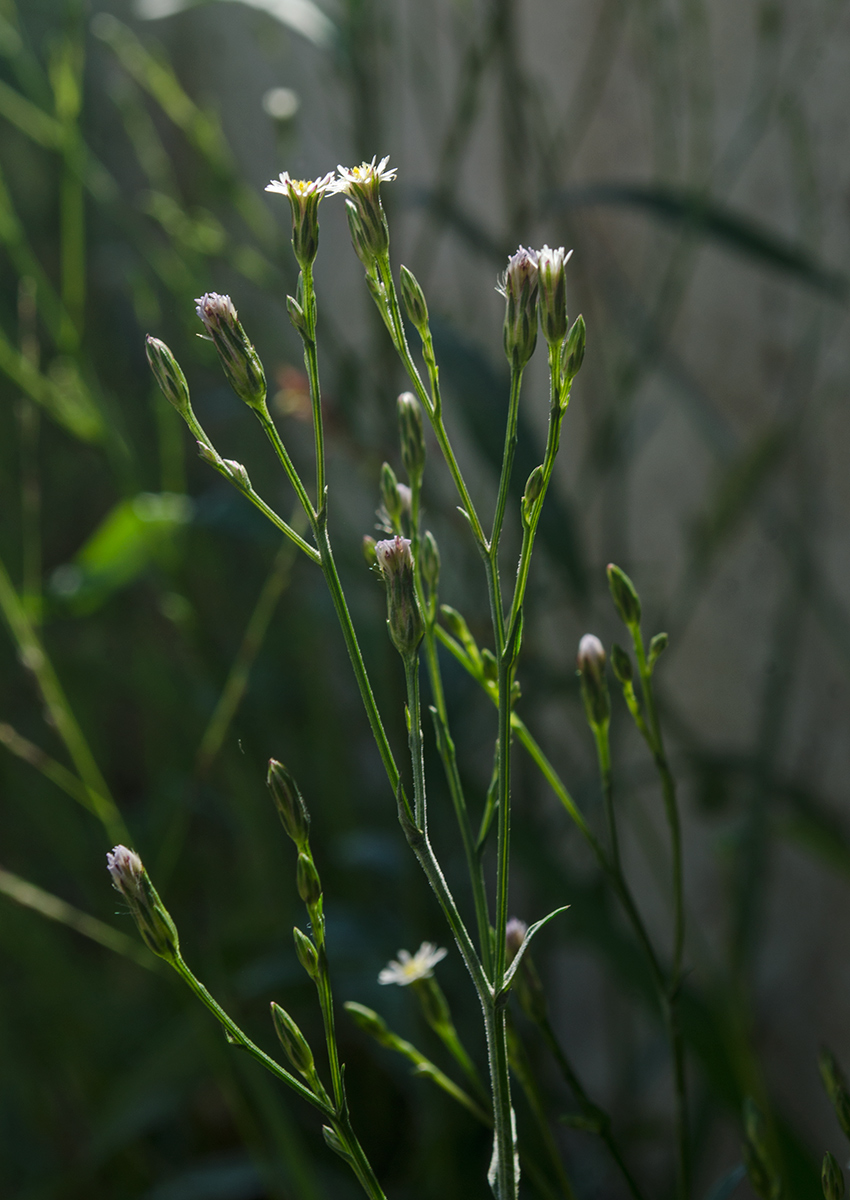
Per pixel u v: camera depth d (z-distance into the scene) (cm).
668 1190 53
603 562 53
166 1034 55
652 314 45
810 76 41
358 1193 53
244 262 51
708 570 49
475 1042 50
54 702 35
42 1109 64
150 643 75
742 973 37
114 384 91
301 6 43
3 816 79
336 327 78
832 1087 24
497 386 38
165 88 48
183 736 74
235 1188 51
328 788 66
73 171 44
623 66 49
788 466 44
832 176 41
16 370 42
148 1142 63
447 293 64
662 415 50
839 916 45
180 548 50
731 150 45
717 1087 31
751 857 40
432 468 53
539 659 47
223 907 68
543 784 60
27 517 39
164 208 49
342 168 22
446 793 42
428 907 46
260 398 22
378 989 47
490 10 45
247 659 38
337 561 50
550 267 22
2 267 93
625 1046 55
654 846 52
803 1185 29
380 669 53
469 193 60
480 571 49
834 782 45
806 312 43
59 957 64
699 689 51
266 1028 61
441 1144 47
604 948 35
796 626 43
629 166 50
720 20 44
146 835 67
